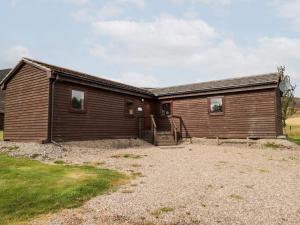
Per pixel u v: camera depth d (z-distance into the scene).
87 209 7.16
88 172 10.54
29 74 17.42
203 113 23.05
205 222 6.41
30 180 9.28
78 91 17.72
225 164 13.37
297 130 40.56
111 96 20.55
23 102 17.56
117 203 7.56
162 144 21.67
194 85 25.64
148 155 15.74
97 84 18.92
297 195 8.45
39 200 7.59
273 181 10.13
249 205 7.53
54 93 16.11
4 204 7.29
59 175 9.97
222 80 24.56
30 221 6.44
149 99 25.09
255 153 16.83
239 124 21.17
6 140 18.22
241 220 6.54
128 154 15.80
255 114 20.52
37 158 13.22
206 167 12.55
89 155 14.88
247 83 20.58
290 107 32.88
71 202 7.59
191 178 10.34
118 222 6.37
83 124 17.89
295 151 17.48
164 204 7.50
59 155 14.06
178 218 6.61
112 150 17.42
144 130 23.55
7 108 18.64
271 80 19.73
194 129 23.44
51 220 6.48
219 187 9.19
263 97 20.27
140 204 7.48
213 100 22.59
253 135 20.47
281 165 13.35
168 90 25.94
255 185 9.53
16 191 8.17
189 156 15.62
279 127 21.75
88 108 18.38
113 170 11.35
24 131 17.20
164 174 10.96
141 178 10.22
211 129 22.50
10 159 12.84
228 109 21.77
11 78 18.66
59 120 16.30
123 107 21.72
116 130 20.75
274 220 6.56
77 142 17.08
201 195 8.30
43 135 15.84
